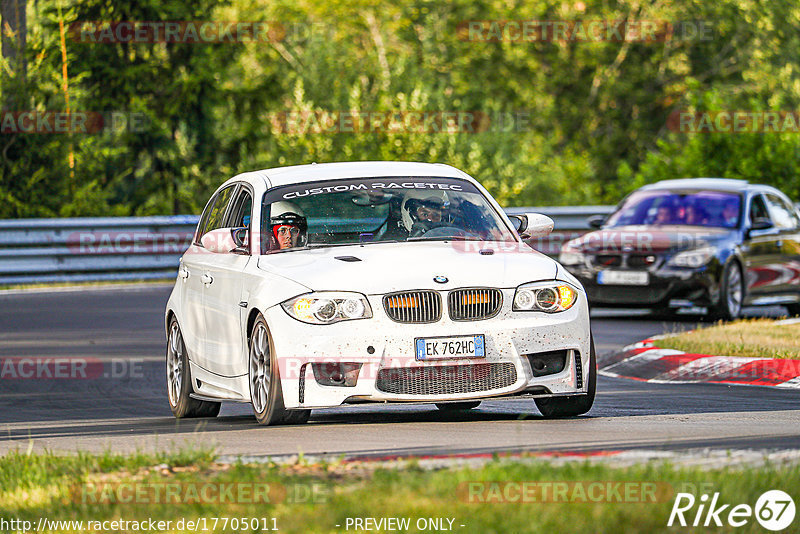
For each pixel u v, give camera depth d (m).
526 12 155.50
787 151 88.75
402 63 122.31
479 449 23.81
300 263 28.86
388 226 30.50
